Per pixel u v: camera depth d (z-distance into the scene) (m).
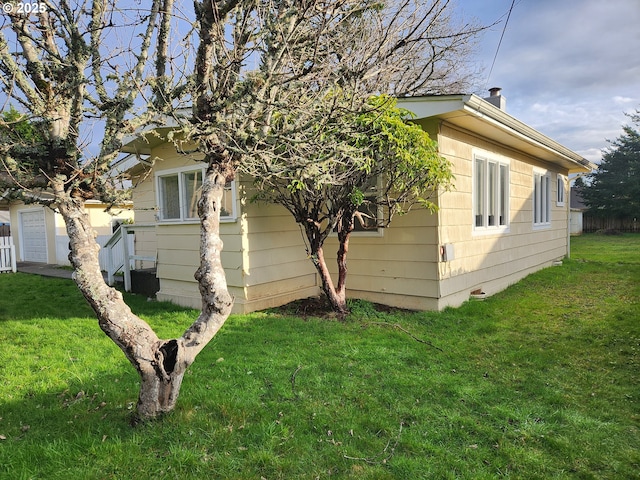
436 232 6.05
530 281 8.98
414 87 8.17
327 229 5.73
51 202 2.69
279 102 3.56
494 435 2.75
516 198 9.03
